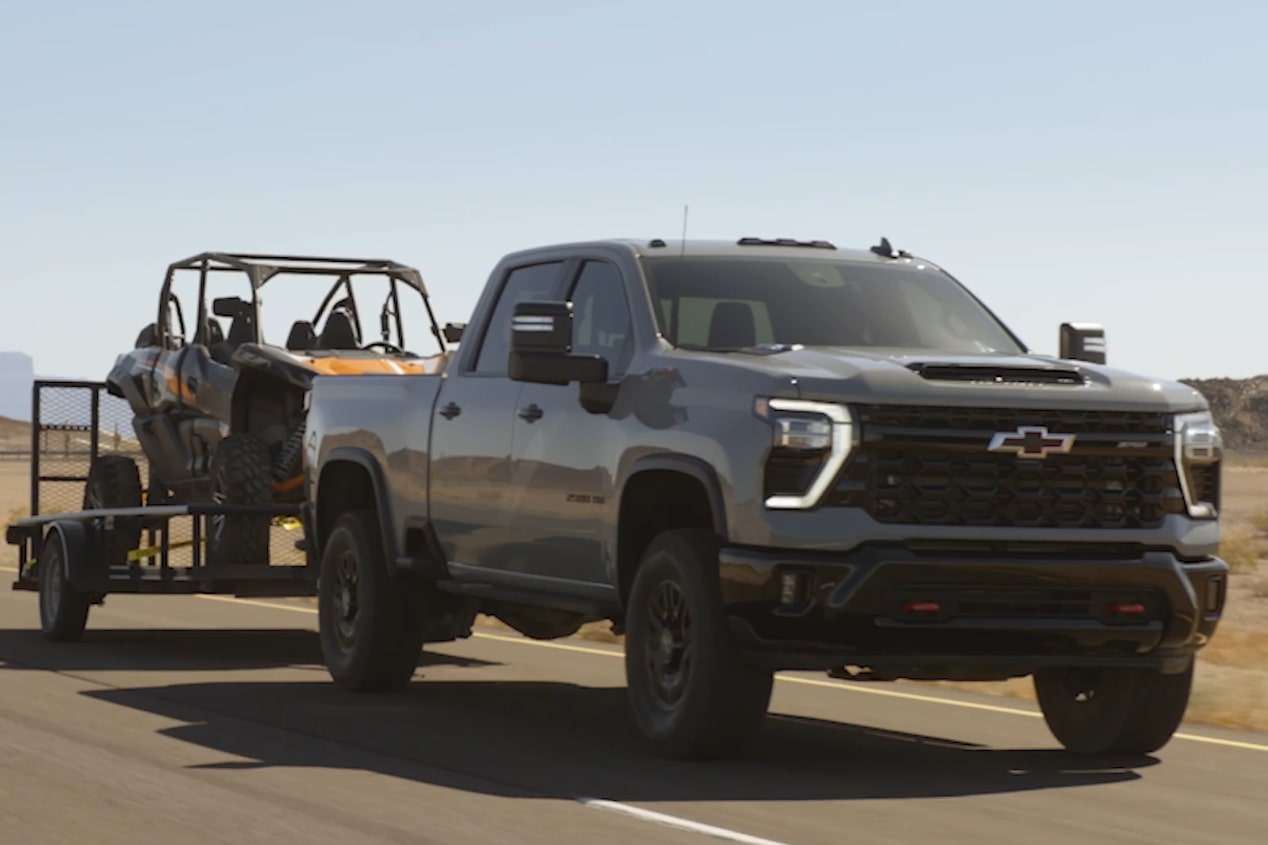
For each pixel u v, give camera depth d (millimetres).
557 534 12609
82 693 14836
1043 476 10898
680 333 12219
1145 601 11086
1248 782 11234
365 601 14820
